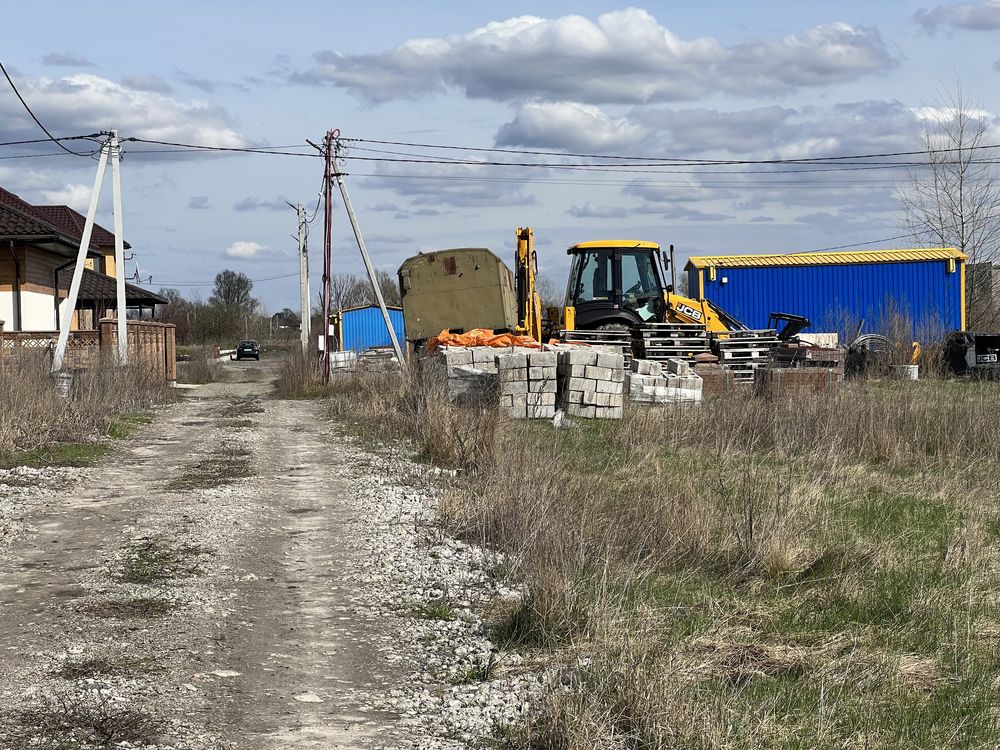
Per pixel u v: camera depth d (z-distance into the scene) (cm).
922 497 1141
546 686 571
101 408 1767
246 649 655
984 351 2912
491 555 895
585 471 1282
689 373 2233
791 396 1750
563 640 661
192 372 3684
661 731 496
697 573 830
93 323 3894
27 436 1485
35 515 1063
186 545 931
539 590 712
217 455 1523
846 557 844
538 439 1557
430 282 2734
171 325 3212
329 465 1427
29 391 1622
